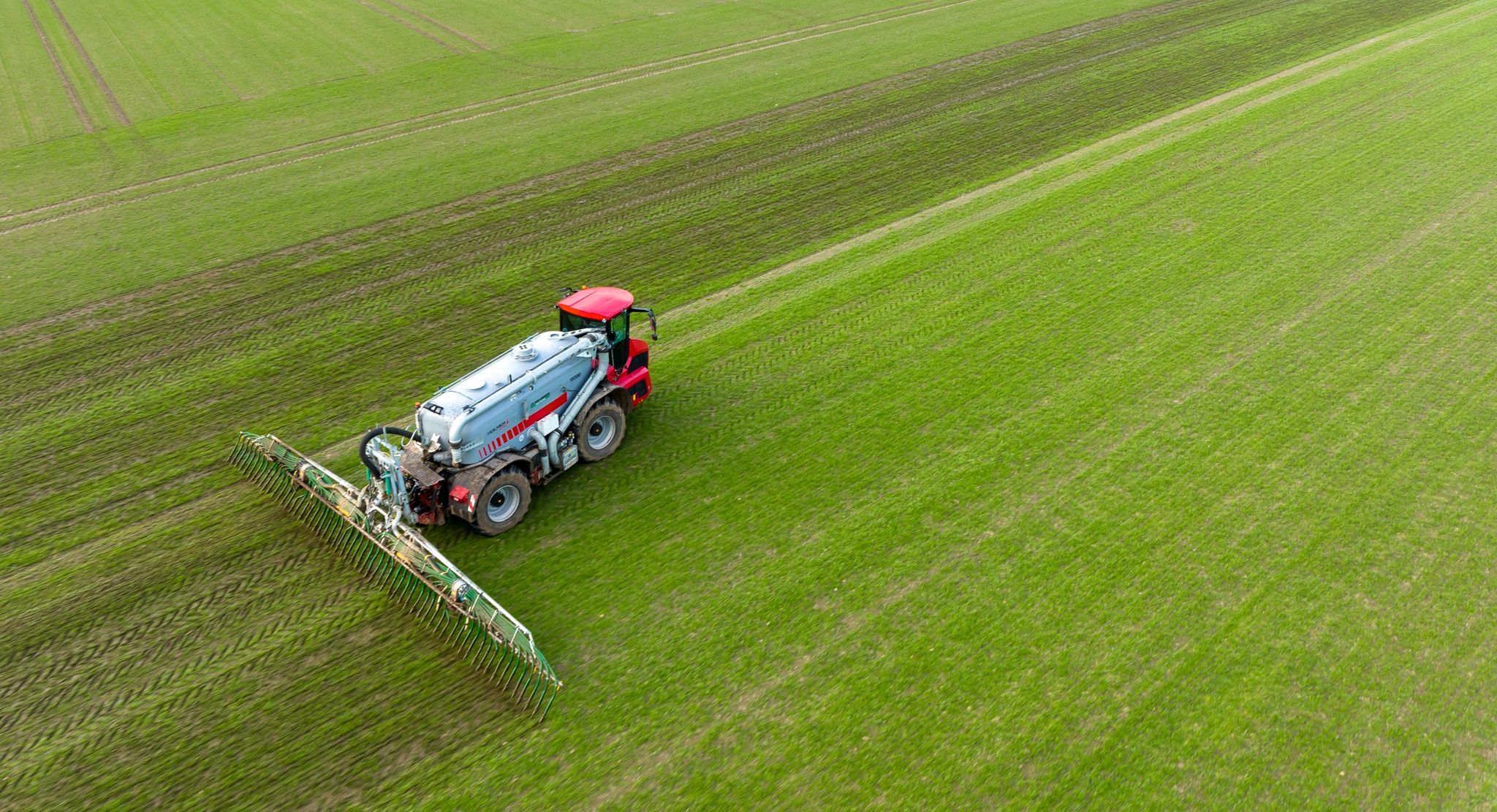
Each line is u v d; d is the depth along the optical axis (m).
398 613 13.05
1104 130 29.64
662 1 47.59
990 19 42.75
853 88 34.44
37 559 14.11
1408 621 12.45
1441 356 17.83
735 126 31.28
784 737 11.18
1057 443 15.96
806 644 12.38
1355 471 15.09
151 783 10.84
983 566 13.51
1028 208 24.56
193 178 28.34
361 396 17.91
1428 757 10.77
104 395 18.08
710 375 18.28
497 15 45.84
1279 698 11.48
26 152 30.66
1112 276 21.16
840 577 13.41
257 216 25.75
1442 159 26.09
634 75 36.94
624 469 15.85
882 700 11.59
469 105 34.28
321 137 31.52
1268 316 19.33
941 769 10.77
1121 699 11.52
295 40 42.22
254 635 12.75
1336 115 29.61
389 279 22.23
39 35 42.91
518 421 14.60
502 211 25.66
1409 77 32.56
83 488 15.62
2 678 12.17
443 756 11.07
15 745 11.30
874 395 17.47
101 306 21.28
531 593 13.32
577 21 44.56
